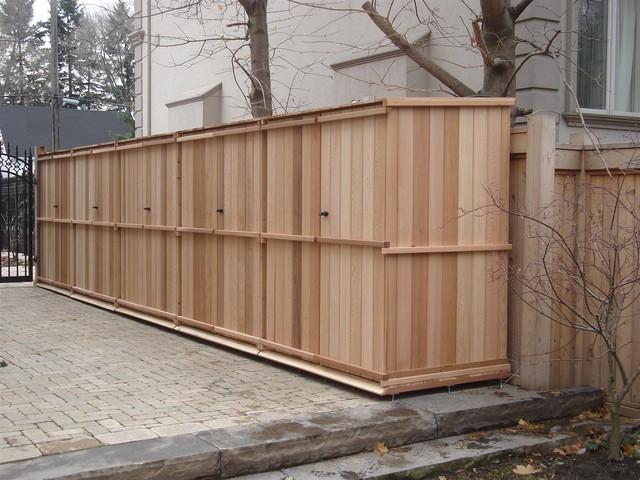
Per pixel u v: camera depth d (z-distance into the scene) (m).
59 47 35.19
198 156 8.32
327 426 5.04
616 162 6.03
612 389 5.26
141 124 16.34
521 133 6.16
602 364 6.29
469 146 6.02
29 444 4.57
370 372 5.82
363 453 5.07
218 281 7.97
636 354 5.98
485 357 6.19
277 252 7.03
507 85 6.77
